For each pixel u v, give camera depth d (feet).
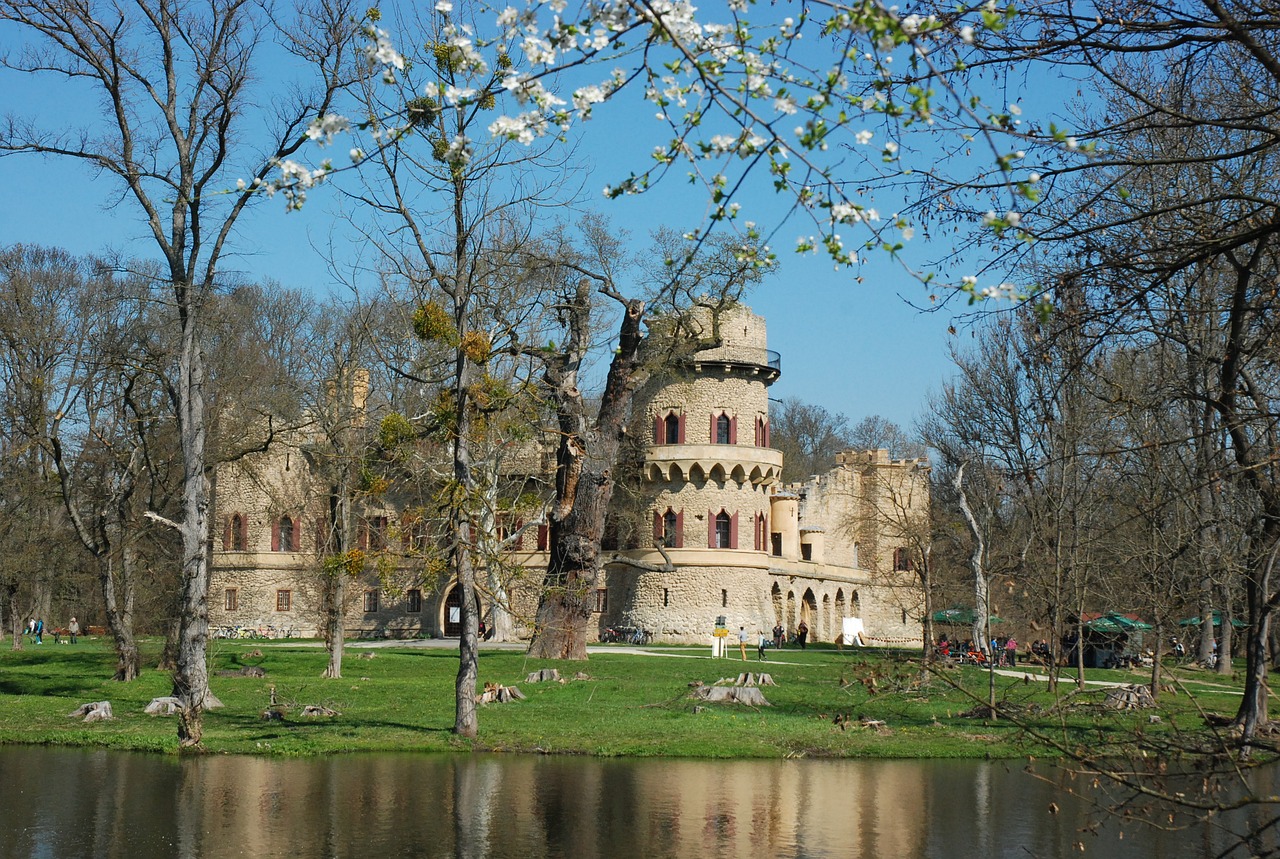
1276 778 78.64
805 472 412.57
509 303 123.44
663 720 98.48
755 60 27.07
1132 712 75.87
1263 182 47.32
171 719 99.19
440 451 144.97
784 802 68.54
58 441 124.98
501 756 83.10
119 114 99.71
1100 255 38.73
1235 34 29.94
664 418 230.07
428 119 33.12
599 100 29.84
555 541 167.02
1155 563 69.31
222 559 251.60
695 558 225.76
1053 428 88.38
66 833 58.65
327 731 91.61
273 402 167.94
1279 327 37.99
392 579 102.68
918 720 100.01
